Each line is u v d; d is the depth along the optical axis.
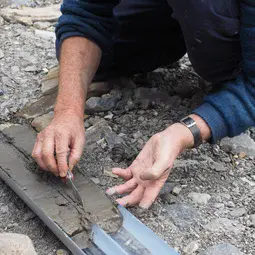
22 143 1.38
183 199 1.31
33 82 1.65
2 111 1.55
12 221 1.27
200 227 1.25
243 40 1.27
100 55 1.48
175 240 1.22
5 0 2.04
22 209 1.29
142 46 1.60
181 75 1.72
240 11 1.28
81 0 1.47
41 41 1.83
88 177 1.30
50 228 1.20
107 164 1.40
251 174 1.39
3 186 1.34
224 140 1.47
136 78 1.69
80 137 1.27
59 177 1.27
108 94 1.60
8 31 1.87
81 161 1.40
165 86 1.67
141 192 1.23
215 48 1.34
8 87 1.63
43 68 1.70
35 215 1.27
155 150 1.23
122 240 1.16
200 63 1.40
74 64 1.41
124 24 1.54
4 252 1.14
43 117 1.51
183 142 1.25
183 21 1.33
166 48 1.65
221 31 1.30
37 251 1.20
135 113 1.56
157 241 1.16
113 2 1.47
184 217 1.27
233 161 1.43
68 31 1.45
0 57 1.73
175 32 1.61
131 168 1.25
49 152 1.21
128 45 1.58
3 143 1.38
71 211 1.20
